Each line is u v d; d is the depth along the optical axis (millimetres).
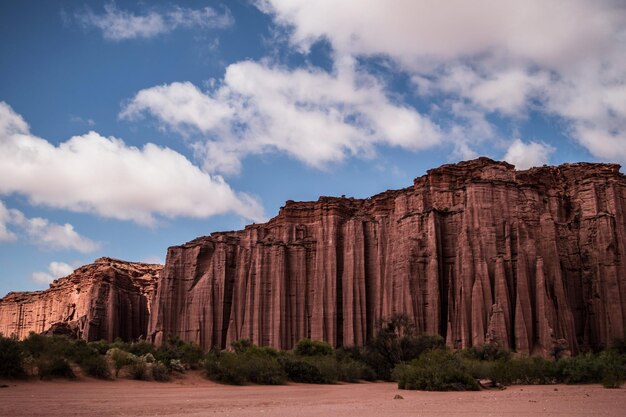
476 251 85125
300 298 112688
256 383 59062
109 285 138125
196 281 122750
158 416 27094
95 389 45594
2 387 43000
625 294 83688
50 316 161875
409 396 41281
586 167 98500
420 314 88875
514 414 26328
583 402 33156
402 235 95625
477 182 89062
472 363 58812
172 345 77062
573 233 91188
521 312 78188
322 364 66625
